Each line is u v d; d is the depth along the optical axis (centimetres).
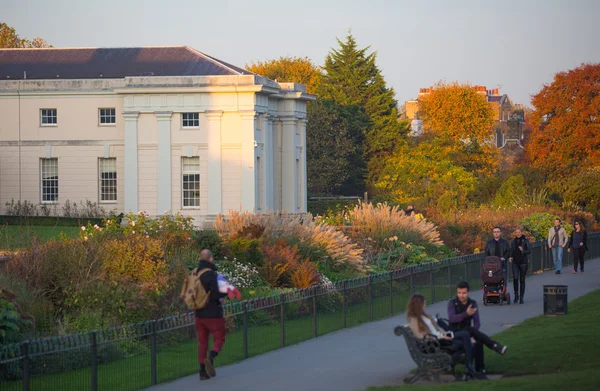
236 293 1666
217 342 1664
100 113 6116
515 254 2844
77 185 6125
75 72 6391
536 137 8994
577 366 1577
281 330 2055
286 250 3048
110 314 2200
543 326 2150
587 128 8681
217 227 3306
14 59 6544
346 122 9400
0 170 6159
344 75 10075
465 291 1648
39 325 2047
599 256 5416
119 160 6084
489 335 2080
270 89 6078
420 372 1538
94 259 2302
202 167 5925
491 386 1405
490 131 10600
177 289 2431
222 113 5884
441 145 9306
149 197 5962
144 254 2398
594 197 7125
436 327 1590
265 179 6147
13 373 1655
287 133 6700
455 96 10319
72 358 1714
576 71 8825
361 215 3916
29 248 2339
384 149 9844
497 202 6800
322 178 9006
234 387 1555
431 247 3941
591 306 2534
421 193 8156
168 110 5916
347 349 1986
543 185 7688
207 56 6544
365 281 2517
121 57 6488
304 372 1688
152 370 1653
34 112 6138
